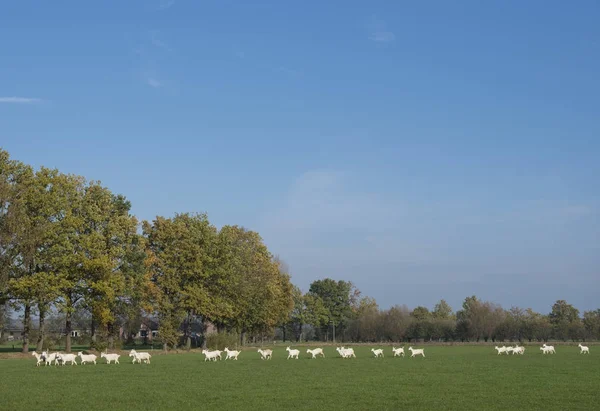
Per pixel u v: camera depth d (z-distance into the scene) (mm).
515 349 88250
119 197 102188
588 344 133750
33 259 78562
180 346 116062
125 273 91312
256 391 40312
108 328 98562
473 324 165250
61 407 33781
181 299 100188
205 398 37031
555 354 87875
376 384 44438
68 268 81500
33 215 80625
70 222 81688
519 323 165125
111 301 85750
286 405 34281
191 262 101312
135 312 98250
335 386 43125
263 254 128375
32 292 77375
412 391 40156
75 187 86938
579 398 36625
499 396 37562
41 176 82500
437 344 140375
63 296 79812
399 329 174500
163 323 97812
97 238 84438
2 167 80250
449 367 61156
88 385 43938
